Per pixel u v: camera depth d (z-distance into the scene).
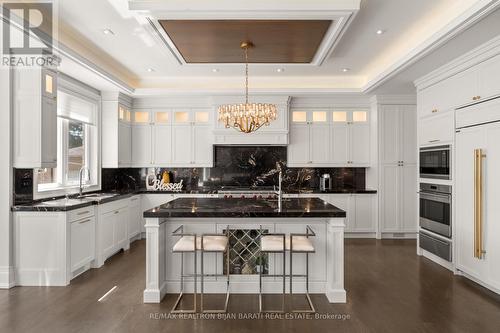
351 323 2.77
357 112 6.34
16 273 3.61
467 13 2.85
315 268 3.41
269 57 4.21
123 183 6.53
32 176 3.92
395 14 3.39
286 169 6.48
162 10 2.92
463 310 3.02
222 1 2.92
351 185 6.49
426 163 4.67
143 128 6.28
